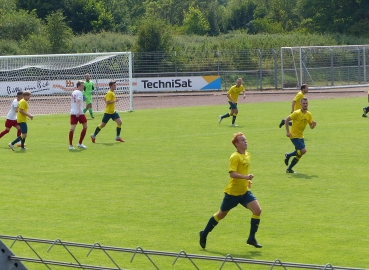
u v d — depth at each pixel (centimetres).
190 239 1228
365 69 5831
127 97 4703
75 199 1587
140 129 3011
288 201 1520
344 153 2195
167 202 1539
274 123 3131
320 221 1334
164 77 5538
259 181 1759
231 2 12188
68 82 4644
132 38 6900
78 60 5103
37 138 2766
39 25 6944
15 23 6831
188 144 2486
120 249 785
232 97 3036
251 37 7344
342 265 1048
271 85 6000
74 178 1858
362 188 1648
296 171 1895
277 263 732
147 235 1258
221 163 2058
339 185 1691
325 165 1984
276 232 1261
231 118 3416
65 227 1322
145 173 1914
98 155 2269
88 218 1397
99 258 1120
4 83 4531
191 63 5900
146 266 1077
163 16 11350
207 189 1680
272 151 2270
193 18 9969
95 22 7969
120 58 5275
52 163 2120
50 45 6003
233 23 11031
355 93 5200
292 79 6038
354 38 7612
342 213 1398
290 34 8062
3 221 1375
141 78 5491
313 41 7162
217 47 6575
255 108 4000
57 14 6072
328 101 4434
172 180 1802
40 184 1778
